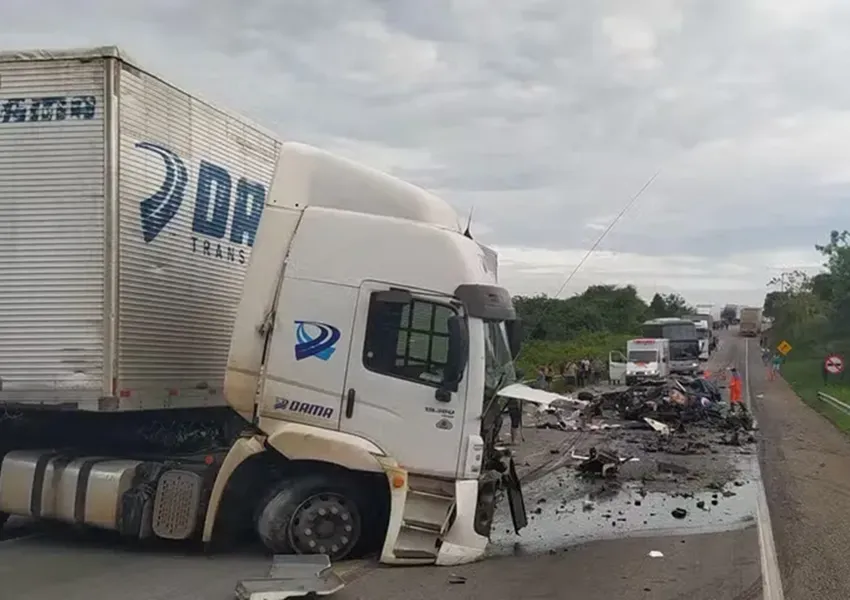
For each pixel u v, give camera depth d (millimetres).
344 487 8203
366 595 7020
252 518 8359
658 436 21719
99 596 6875
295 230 8375
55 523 9477
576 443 20109
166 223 9156
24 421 9156
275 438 7914
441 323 8234
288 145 8672
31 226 8375
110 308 8234
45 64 8414
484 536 8453
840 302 58344
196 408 9797
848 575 8086
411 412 8117
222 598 6840
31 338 8320
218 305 10289
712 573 8062
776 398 37625
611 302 53281
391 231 8352
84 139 8328
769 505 11984
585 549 9109
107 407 8203
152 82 8945
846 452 18672
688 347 50156
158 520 8234
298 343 8188
